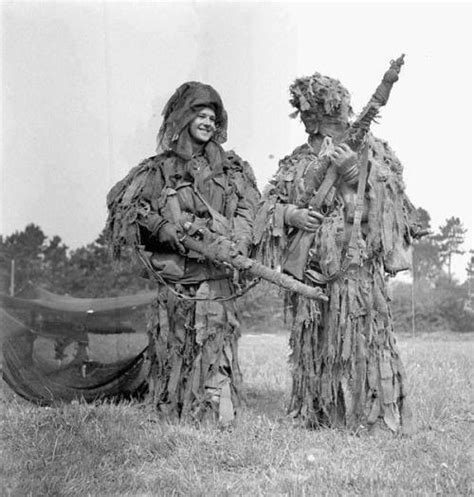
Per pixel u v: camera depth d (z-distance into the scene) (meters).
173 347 4.59
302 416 4.43
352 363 4.27
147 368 4.82
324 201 4.25
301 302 4.36
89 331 5.03
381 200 4.21
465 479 3.56
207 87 4.53
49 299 4.73
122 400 5.06
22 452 3.74
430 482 3.54
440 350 7.34
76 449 3.79
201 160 4.60
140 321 5.16
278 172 4.48
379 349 4.30
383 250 4.26
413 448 3.99
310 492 3.44
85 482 3.47
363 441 4.15
